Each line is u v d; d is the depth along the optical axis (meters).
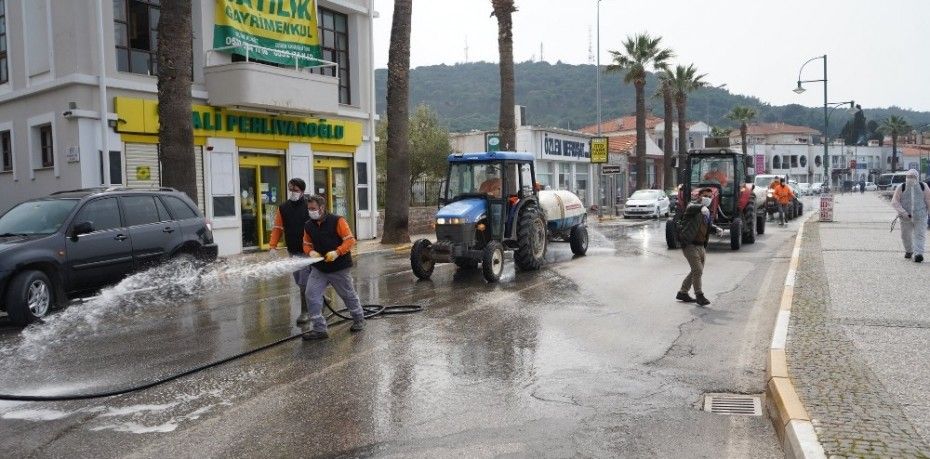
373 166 23.69
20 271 9.57
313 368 7.09
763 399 6.06
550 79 141.62
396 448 4.96
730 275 13.63
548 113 125.88
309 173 20.98
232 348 8.01
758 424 5.46
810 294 10.26
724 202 18.81
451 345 7.99
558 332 8.62
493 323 9.16
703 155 19.02
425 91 131.62
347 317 9.54
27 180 16.94
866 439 4.53
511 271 14.27
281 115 19.84
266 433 5.30
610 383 6.51
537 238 14.34
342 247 8.39
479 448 4.95
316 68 21.75
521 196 13.99
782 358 6.62
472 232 12.95
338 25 23.12
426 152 35.41
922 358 6.55
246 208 19.23
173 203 12.08
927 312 8.77
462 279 13.20
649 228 27.41
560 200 16.36
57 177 16.02
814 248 16.70
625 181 49.50
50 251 9.82
